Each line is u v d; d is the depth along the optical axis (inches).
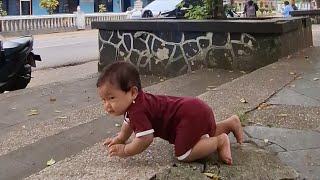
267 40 127.2
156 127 50.4
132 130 53.0
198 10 155.3
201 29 133.6
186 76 124.0
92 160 52.8
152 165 50.6
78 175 48.6
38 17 402.6
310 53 142.7
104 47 154.9
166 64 141.6
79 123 79.4
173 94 102.2
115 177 47.4
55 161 61.7
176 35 138.6
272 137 62.6
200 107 50.3
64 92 119.7
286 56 135.6
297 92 88.5
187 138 49.5
